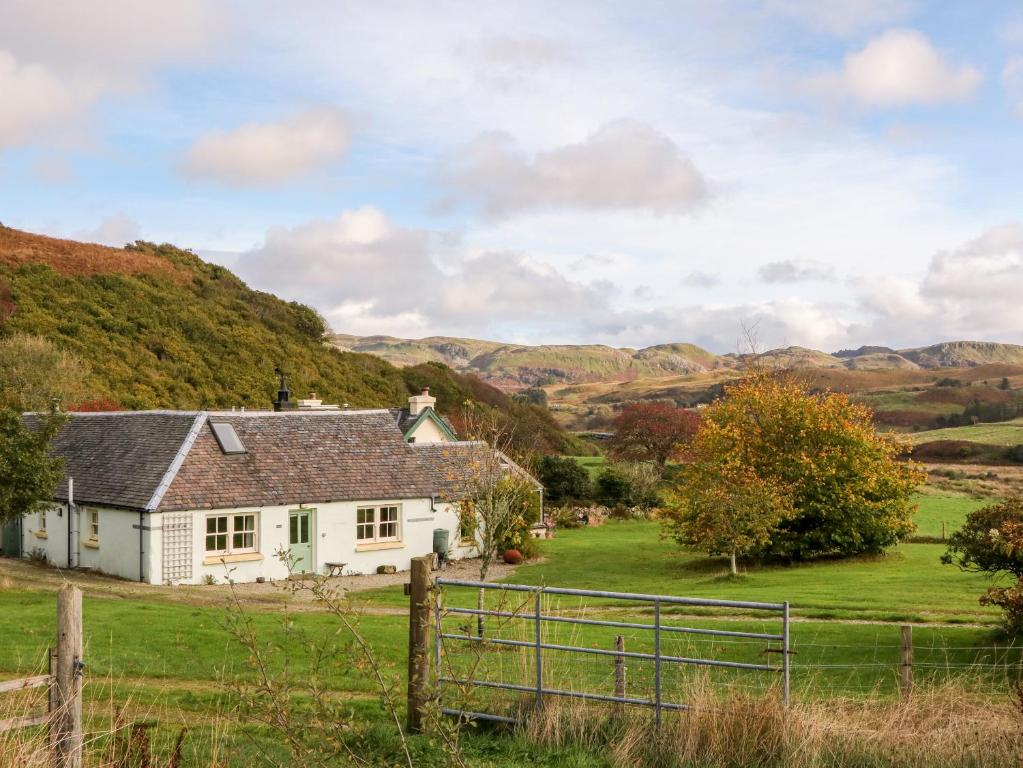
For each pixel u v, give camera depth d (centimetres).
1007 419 12450
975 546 1795
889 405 14688
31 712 877
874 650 1767
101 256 8569
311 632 1839
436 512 3903
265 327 8706
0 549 3784
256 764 944
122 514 3216
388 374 9112
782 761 1000
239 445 3497
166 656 1588
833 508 3634
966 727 1051
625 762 1030
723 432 3822
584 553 4272
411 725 1130
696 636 1948
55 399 2911
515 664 1366
